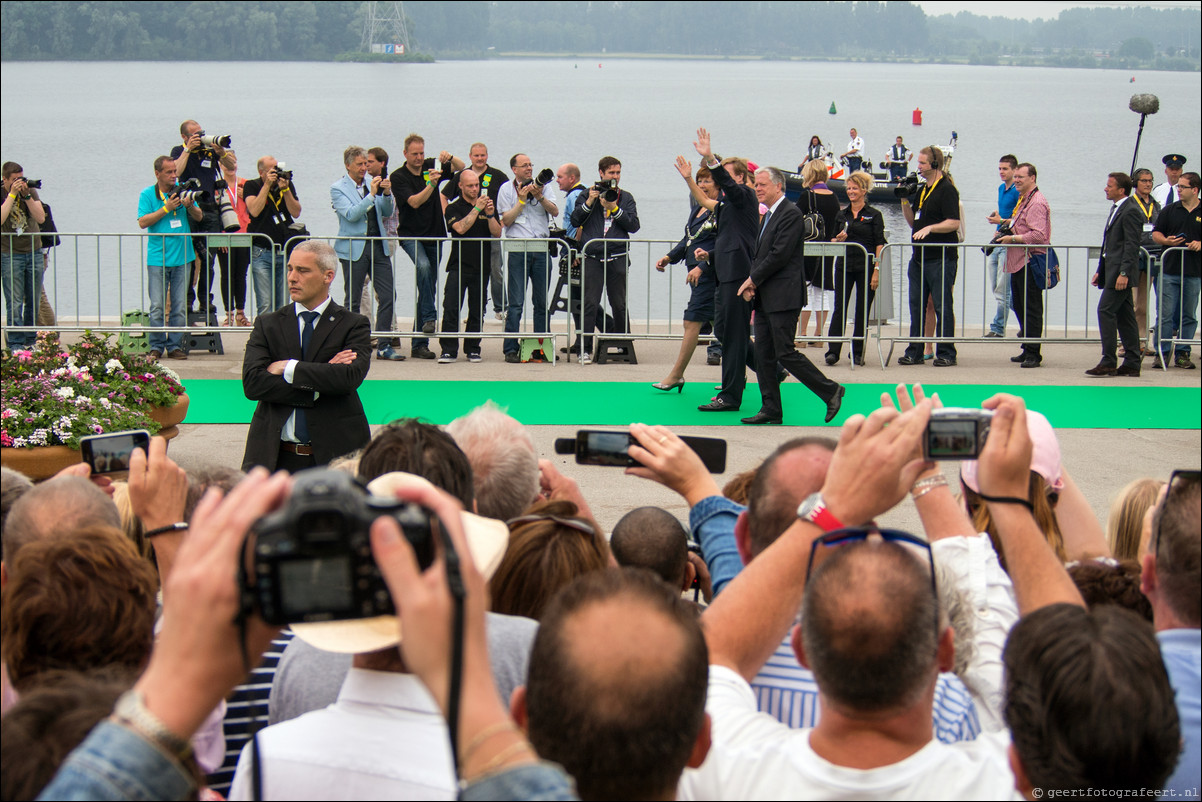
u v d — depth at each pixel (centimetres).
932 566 192
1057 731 165
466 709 129
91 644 212
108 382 672
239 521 134
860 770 177
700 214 1059
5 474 308
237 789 186
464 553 132
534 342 1088
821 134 6016
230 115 6988
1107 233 1031
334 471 134
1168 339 1084
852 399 947
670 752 157
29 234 1061
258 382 546
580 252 1089
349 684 186
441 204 1104
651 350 1182
